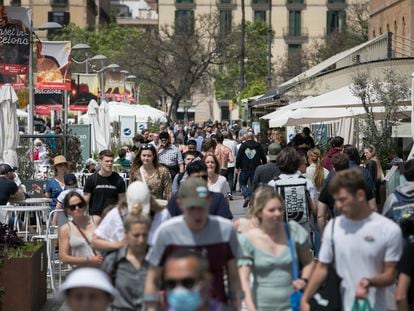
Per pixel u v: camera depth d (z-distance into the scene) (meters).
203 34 158.38
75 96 92.25
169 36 149.88
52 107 81.31
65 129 60.03
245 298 15.78
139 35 155.75
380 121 48.50
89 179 27.02
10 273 23.73
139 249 16.94
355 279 15.02
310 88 68.50
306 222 24.92
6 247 24.66
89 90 92.50
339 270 15.16
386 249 14.98
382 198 35.41
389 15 113.69
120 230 19.05
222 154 54.25
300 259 16.69
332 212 24.75
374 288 15.15
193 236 14.62
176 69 146.88
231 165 59.25
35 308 24.61
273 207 16.20
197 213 14.51
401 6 107.81
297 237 16.50
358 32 155.50
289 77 165.75
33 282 24.19
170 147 41.62
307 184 24.94
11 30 53.12
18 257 23.77
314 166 31.78
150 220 18.09
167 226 14.70
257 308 16.12
